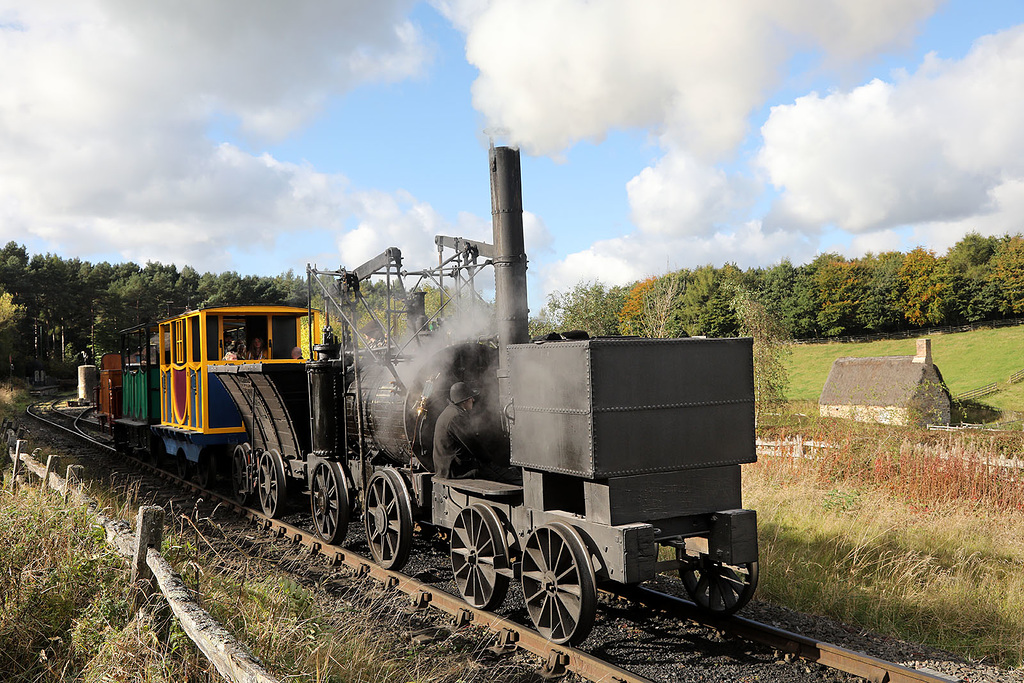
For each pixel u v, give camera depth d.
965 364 70.75
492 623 5.57
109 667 3.89
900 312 91.12
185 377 12.33
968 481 10.63
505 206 6.25
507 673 4.84
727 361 5.37
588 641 5.45
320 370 8.51
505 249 6.26
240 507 10.59
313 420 8.58
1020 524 9.11
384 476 7.39
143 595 4.52
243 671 2.97
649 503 5.00
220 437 11.42
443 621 5.89
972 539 8.16
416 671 4.64
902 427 13.70
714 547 5.30
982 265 90.94
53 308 78.31
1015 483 10.41
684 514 5.17
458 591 6.63
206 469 12.06
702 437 5.23
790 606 6.21
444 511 6.68
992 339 77.44
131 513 8.59
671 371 5.11
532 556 5.51
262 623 4.60
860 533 7.64
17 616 4.63
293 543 8.77
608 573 4.80
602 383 4.82
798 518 8.55
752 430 5.46
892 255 96.81
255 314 11.86
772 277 101.44
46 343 79.69
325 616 5.56
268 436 10.13
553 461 5.20
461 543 6.47
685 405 5.16
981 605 5.86
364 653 4.71
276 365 8.92
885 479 11.18
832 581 6.58
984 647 5.21
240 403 10.62
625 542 4.68
